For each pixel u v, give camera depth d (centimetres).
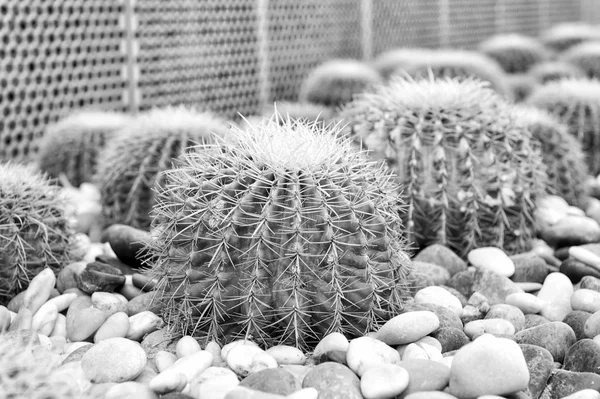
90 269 121
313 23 332
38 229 124
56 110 220
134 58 235
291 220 101
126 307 116
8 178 127
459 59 258
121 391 89
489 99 146
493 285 126
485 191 138
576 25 539
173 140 155
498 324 111
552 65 338
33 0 209
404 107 140
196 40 262
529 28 550
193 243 103
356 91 263
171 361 101
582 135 207
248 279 101
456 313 117
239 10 281
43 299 117
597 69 350
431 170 136
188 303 104
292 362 100
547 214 158
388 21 393
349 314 103
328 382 92
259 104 296
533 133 173
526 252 146
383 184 111
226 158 105
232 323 104
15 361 93
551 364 99
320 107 243
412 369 94
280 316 102
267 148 103
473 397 91
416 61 260
